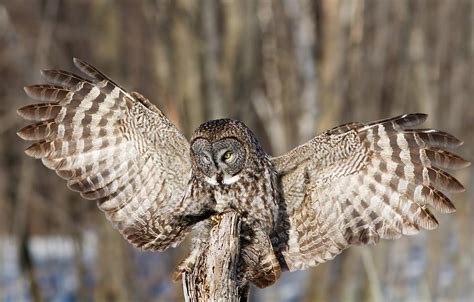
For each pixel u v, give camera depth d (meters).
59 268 18.11
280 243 8.16
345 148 7.88
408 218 7.94
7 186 17.41
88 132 8.02
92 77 7.93
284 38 17.91
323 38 17.34
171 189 8.00
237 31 15.30
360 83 17.33
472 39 17.81
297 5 17.86
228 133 7.81
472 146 17.45
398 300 16.42
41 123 7.95
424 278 16.36
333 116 16.94
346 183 7.98
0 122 16.56
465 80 17.78
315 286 16.97
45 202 16.78
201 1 15.14
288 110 17.89
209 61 15.13
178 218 7.94
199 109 14.98
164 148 7.99
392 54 17.58
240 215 7.79
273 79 18.06
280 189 8.02
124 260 16.58
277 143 17.91
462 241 16.88
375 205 7.98
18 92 16.50
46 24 16.14
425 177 7.82
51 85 7.93
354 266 16.52
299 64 17.89
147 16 15.84
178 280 7.26
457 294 16.67
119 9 16.81
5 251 18.30
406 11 17.42
